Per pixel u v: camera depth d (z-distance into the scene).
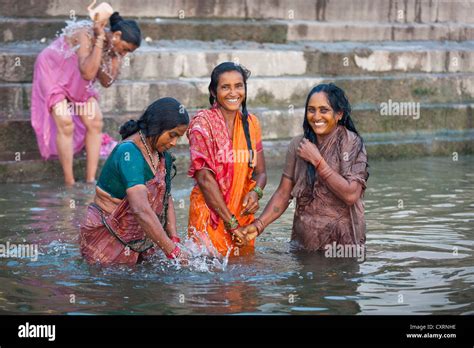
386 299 4.98
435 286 5.25
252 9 12.38
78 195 8.32
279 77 11.41
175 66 10.88
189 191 8.56
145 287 5.19
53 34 10.84
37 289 5.15
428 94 12.25
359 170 6.02
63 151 8.94
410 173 9.79
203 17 12.01
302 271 5.58
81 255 5.88
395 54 12.38
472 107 12.08
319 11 12.95
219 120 6.13
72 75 8.93
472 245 6.32
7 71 9.95
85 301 4.92
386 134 11.52
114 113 10.13
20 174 9.06
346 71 12.07
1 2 10.73
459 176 9.58
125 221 5.69
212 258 5.89
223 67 6.13
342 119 6.12
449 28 13.79
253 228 6.13
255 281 5.34
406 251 6.14
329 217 6.12
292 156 6.22
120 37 8.85
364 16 13.34
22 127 9.38
